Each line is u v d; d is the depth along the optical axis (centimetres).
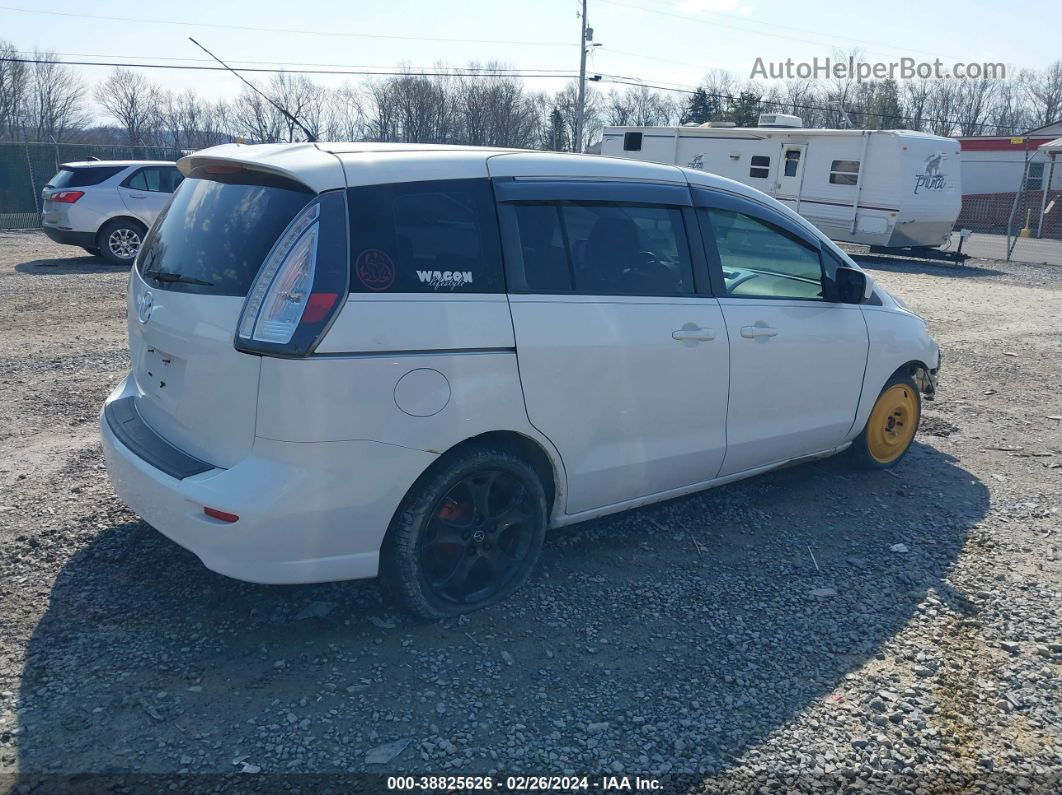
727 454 459
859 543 470
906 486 558
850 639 374
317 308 312
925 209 2019
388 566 351
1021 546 474
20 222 2359
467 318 344
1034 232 3656
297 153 345
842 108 5194
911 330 559
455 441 344
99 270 1359
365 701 317
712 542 464
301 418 312
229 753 288
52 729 294
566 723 312
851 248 2450
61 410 630
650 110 6500
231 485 316
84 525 439
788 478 563
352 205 326
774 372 468
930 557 456
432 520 355
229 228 343
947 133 5875
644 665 349
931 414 734
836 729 316
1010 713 330
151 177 1446
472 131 5456
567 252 385
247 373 316
